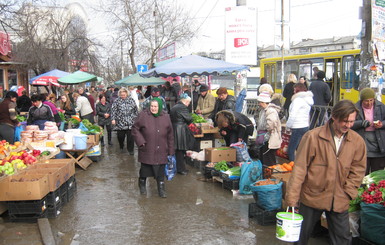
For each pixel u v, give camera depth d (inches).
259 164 258.1
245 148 311.1
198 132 366.0
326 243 182.1
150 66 952.9
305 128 285.9
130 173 330.0
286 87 464.8
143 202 246.8
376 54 266.4
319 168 133.8
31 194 202.4
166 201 248.4
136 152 436.5
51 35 951.0
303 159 135.6
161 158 253.4
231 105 352.8
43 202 211.2
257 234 193.3
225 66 390.6
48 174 214.5
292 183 134.6
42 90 995.3
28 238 187.5
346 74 660.1
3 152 248.1
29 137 309.6
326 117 336.8
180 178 309.3
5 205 214.8
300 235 140.7
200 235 192.5
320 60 715.4
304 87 291.0
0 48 732.0
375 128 220.4
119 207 237.1
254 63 482.0
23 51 800.9
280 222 134.3
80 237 191.0
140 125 252.4
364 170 135.8
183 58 403.2
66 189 245.1
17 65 848.3
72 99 629.6
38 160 259.8
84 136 343.3
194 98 524.1
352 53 647.8
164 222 210.7
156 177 254.5
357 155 134.2
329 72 698.2
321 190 134.6
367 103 216.5
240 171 264.2
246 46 474.9
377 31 265.9
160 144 252.7
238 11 470.0
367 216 162.2
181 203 243.9
